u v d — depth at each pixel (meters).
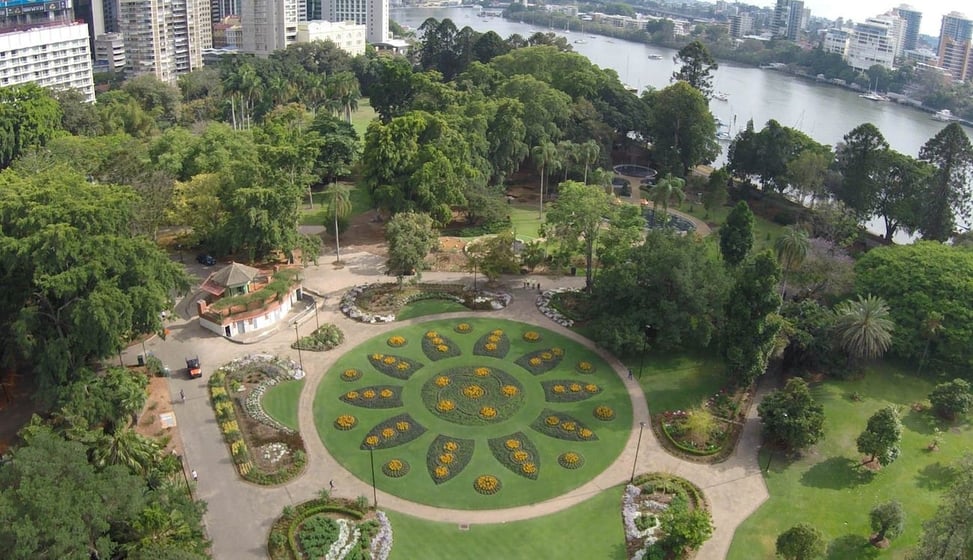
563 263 121.69
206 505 71.19
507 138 160.62
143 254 90.75
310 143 155.00
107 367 96.50
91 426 80.94
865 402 97.19
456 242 143.38
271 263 132.88
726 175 169.62
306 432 88.44
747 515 77.06
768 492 80.62
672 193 151.38
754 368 94.44
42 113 169.38
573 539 73.38
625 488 80.44
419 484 80.44
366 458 84.25
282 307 114.00
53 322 87.94
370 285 124.81
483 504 77.81
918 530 75.69
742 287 94.31
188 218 129.00
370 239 145.25
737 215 111.12
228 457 83.31
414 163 139.38
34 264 84.38
